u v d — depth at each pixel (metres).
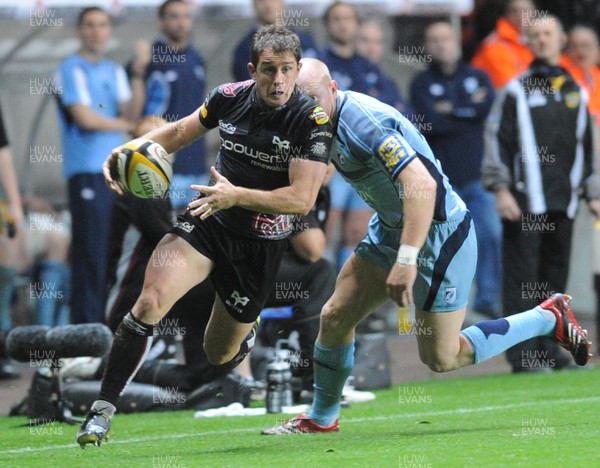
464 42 44.88
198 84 36.78
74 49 41.41
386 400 29.12
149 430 24.11
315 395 22.25
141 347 19.52
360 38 39.22
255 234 19.88
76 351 25.14
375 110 19.45
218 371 27.77
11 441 22.89
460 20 44.62
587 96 35.88
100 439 19.31
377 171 19.53
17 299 38.75
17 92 41.09
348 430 22.77
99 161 35.50
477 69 39.44
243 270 20.17
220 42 41.97
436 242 20.30
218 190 18.50
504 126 35.03
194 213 18.56
